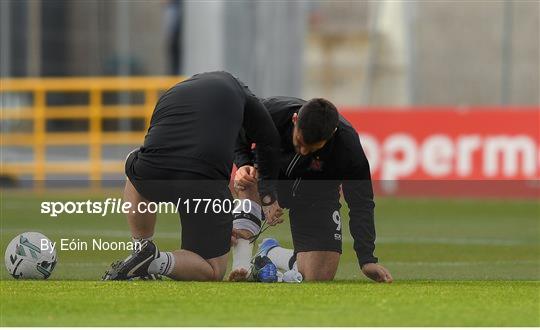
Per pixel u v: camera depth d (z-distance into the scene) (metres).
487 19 84.19
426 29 84.56
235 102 24.31
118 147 76.69
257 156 24.91
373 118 61.00
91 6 77.06
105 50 77.38
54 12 75.88
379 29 72.38
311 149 23.80
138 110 69.31
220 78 24.62
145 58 79.75
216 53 69.12
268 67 70.75
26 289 21.95
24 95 76.12
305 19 71.44
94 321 18.31
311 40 75.62
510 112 59.00
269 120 24.70
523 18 83.38
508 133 59.03
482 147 59.41
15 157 75.25
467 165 59.72
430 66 84.50
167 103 24.52
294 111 25.58
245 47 70.25
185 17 69.94
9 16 72.75
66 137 68.75
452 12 84.69
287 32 71.12
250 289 22.23
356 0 75.44
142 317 18.72
